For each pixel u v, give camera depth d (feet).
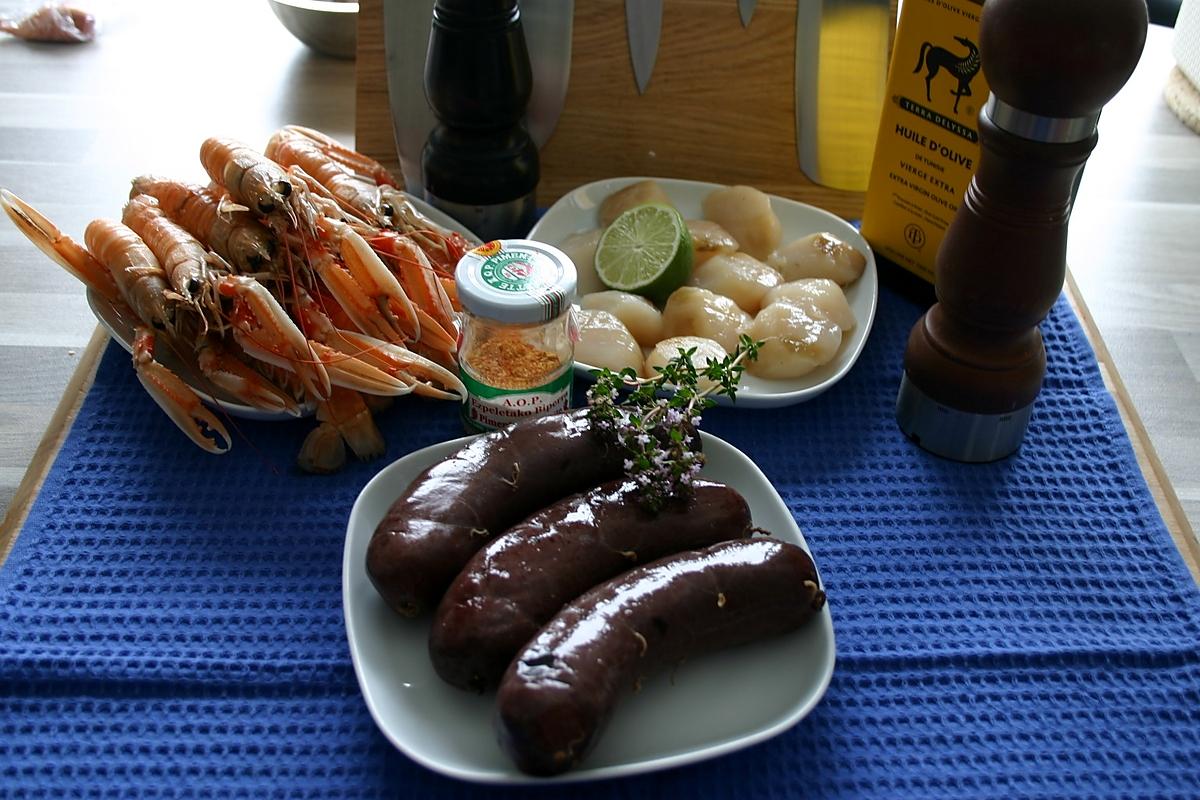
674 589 1.40
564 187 2.38
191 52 2.88
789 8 2.21
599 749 1.39
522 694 1.28
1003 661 1.55
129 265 1.84
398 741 1.35
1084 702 1.52
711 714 1.44
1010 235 1.64
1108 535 1.74
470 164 2.09
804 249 2.09
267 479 1.76
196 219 1.96
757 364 1.91
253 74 2.81
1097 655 1.56
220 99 2.70
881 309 2.13
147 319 1.81
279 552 1.66
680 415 1.60
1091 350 2.03
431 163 2.12
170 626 1.55
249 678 1.49
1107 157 2.69
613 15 2.22
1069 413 1.93
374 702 1.40
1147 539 1.74
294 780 1.39
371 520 1.60
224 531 1.68
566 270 1.69
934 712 1.50
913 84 1.96
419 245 2.01
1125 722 1.50
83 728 1.43
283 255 1.86
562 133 2.33
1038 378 1.79
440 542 1.46
